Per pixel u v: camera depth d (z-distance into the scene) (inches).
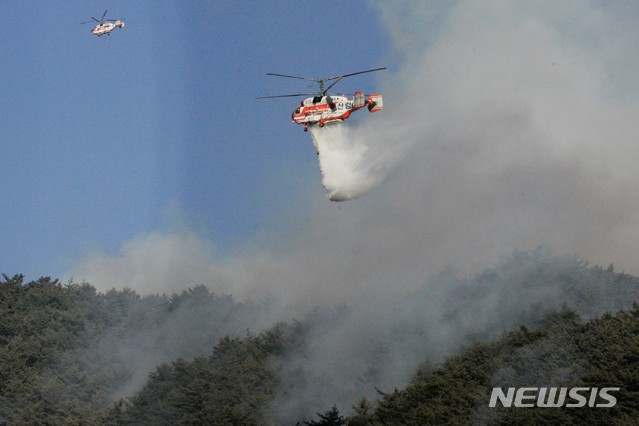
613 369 5036.9
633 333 5438.0
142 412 6697.8
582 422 4687.5
